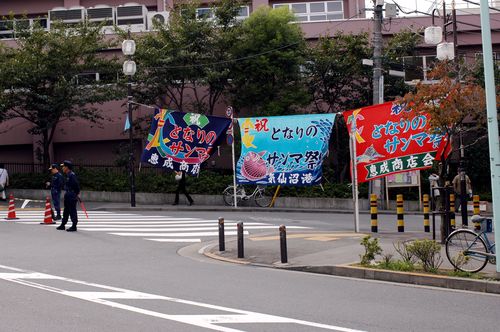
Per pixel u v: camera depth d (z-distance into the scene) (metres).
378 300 9.02
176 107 31.38
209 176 29.02
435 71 14.31
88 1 37.09
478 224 11.29
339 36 30.12
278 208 26.72
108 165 32.38
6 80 26.97
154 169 31.11
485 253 10.79
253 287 10.00
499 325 7.51
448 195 14.50
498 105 13.12
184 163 25.88
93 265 12.14
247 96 28.94
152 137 25.45
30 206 26.48
